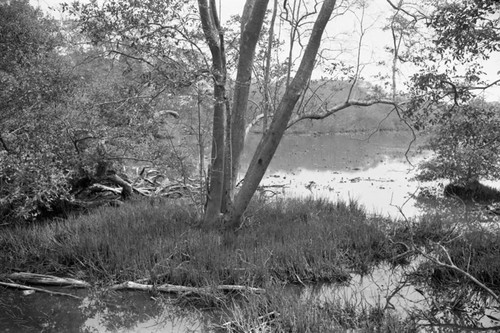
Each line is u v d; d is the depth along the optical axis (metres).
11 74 10.65
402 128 43.53
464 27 7.07
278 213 12.00
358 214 11.95
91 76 12.45
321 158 26.41
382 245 9.70
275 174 20.72
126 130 11.48
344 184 18.02
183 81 8.42
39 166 9.33
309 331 5.89
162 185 15.30
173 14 8.69
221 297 7.22
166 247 8.76
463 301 7.19
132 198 13.55
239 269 7.89
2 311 7.03
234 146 10.93
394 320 6.38
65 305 7.28
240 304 7.06
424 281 8.24
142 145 12.27
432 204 14.35
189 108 11.20
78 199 13.09
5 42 12.30
